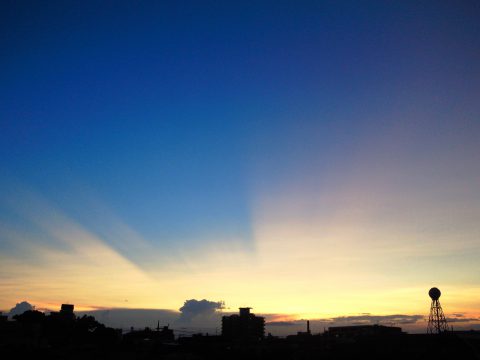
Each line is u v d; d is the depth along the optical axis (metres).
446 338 109.75
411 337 115.25
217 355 112.94
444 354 98.25
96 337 125.00
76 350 100.88
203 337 136.00
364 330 156.88
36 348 94.69
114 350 107.06
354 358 104.50
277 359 110.12
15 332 102.31
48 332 123.12
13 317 132.25
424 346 106.62
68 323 131.88
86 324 134.75
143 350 111.44
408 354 101.25
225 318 170.12
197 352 115.44
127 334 154.00
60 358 89.75
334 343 127.69
